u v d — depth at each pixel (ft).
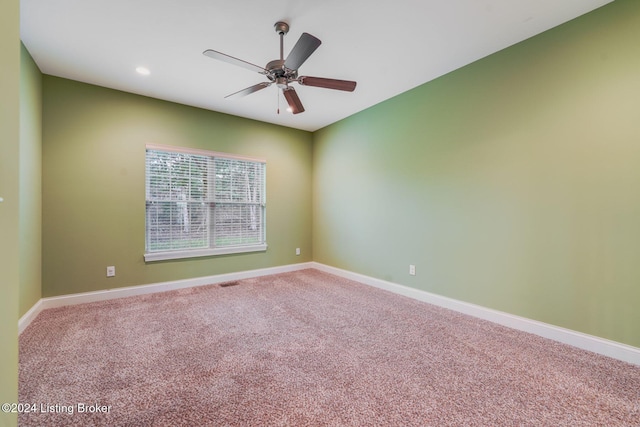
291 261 15.62
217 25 7.02
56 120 9.54
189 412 4.72
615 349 6.36
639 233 6.08
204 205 12.76
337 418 4.59
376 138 12.34
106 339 7.29
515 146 7.93
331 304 10.11
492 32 7.34
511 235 8.07
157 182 11.57
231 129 13.44
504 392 5.26
